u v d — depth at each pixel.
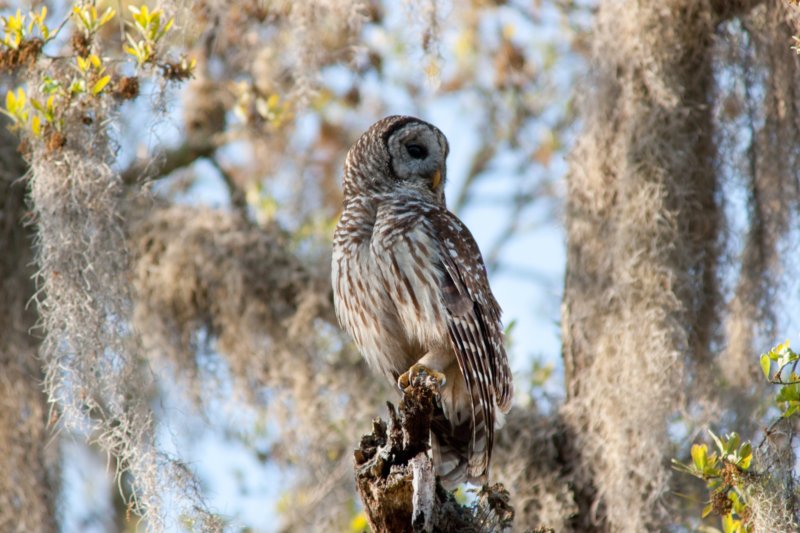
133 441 10.46
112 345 10.66
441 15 12.30
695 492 11.73
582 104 12.44
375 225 10.41
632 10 12.20
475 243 10.74
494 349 10.48
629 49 12.16
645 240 11.82
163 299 14.62
